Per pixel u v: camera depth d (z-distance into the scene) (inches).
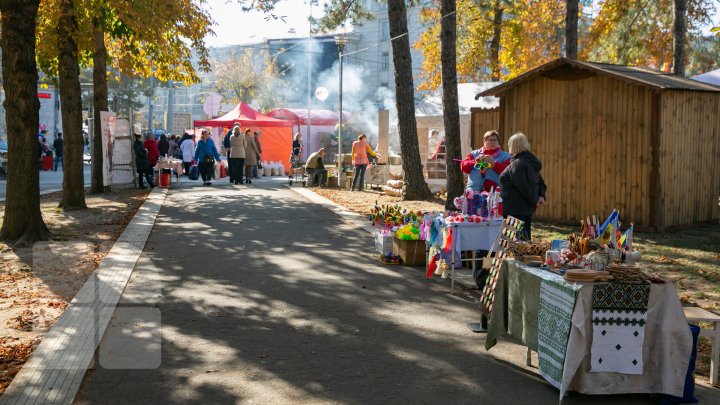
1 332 275.0
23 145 490.0
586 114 592.1
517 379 232.5
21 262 419.8
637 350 211.5
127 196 884.0
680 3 871.7
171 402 208.7
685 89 556.1
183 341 268.8
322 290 358.6
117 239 513.0
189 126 3887.8
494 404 210.7
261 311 315.9
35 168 495.2
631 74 566.9
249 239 526.0
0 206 768.9
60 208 716.0
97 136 919.0
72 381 220.5
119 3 661.3
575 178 602.2
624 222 573.0
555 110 612.4
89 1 679.7
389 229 453.1
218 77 2691.9
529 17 1390.3
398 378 231.6
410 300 339.9
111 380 226.4
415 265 426.6
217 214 681.6
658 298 212.4
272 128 1427.2
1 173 1393.9
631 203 568.4
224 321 298.2
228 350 258.5
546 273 230.5
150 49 912.9
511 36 1362.0
